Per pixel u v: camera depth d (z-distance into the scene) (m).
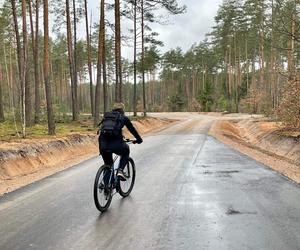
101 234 5.90
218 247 5.29
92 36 62.25
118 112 7.86
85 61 84.06
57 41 85.31
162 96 125.12
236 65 80.00
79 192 8.99
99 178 7.14
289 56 27.77
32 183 10.24
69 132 24.17
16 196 8.64
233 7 65.88
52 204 7.84
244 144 24.02
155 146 20.17
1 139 17.59
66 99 96.38
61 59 88.25
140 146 20.22
